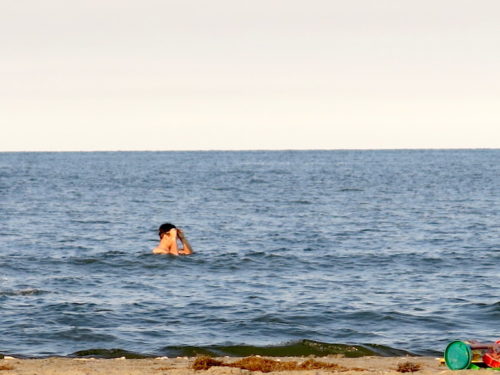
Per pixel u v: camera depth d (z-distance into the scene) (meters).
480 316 32.53
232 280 41.91
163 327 30.34
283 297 36.75
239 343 27.83
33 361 23.41
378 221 81.88
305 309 33.81
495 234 68.31
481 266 47.84
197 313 32.94
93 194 129.50
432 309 33.88
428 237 66.19
